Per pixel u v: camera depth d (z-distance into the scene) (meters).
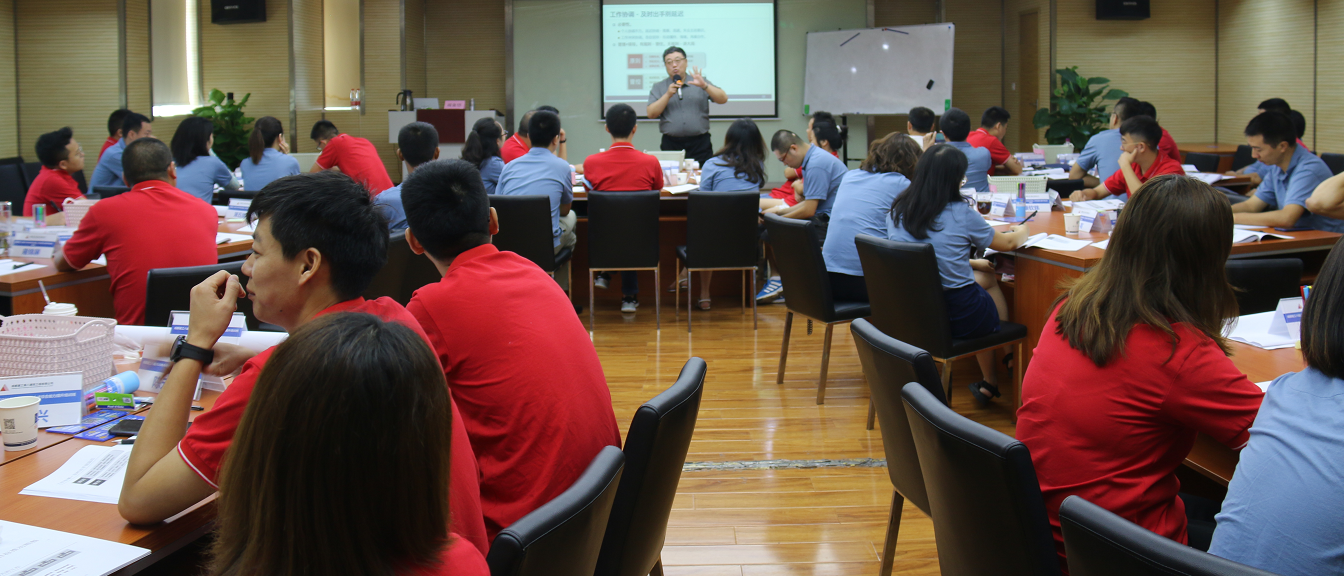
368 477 0.70
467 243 1.73
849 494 2.76
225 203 5.35
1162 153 4.51
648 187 4.99
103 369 1.79
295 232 1.28
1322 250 3.58
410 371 0.73
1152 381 1.44
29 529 1.20
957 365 4.18
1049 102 9.41
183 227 2.98
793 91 9.38
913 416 1.54
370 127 9.92
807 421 3.42
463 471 1.15
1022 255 3.38
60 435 1.57
